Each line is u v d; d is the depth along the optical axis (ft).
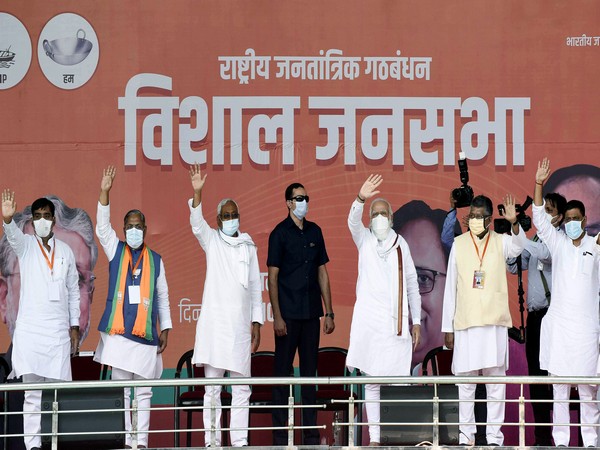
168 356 106.73
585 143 108.47
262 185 108.27
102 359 85.92
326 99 108.68
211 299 86.63
